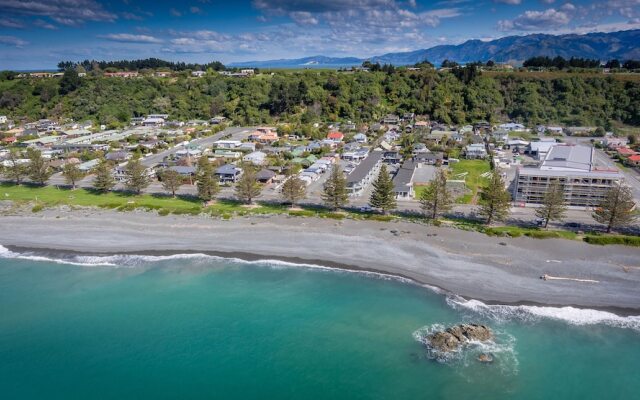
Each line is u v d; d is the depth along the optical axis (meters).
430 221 89.25
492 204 85.25
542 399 46.59
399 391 47.97
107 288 69.69
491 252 75.88
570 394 47.16
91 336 58.12
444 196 89.94
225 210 98.31
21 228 92.06
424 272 71.19
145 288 69.56
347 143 166.75
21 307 64.75
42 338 57.91
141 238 86.31
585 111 198.00
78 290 69.25
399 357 53.00
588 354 52.69
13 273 74.69
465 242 79.81
